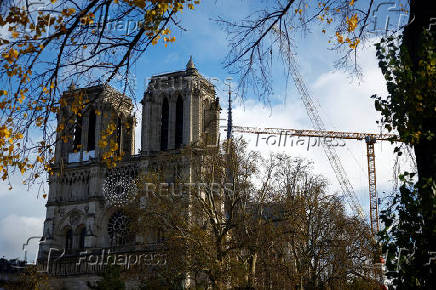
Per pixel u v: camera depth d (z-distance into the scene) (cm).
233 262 6378
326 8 1891
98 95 1922
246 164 7575
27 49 1642
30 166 1747
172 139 11900
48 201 12525
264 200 7800
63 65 1756
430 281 1554
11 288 9406
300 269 7806
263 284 7750
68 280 11475
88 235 11869
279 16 1905
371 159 17925
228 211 7606
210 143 8894
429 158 1580
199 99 12081
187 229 7012
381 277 7469
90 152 12706
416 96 1606
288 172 8456
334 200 8588
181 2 1789
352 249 8362
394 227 1667
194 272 7150
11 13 1569
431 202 1531
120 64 1850
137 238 10475
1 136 1655
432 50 1617
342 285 8294
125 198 11812
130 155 12362
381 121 1741
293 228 7838
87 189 12425
